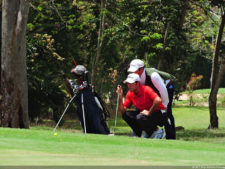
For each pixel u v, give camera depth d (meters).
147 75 20.61
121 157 9.18
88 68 71.00
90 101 20.83
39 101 52.66
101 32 50.53
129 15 47.81
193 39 58.38
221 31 50.50
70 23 52.62
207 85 116.00
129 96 20.98
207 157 10.46
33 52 46.91
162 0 45.22
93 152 9.98
